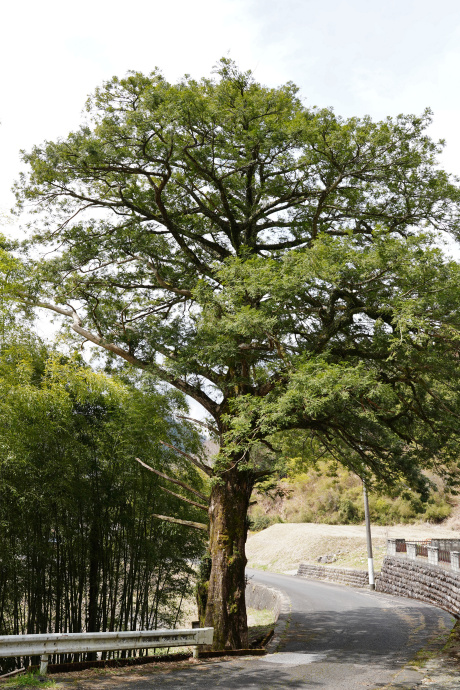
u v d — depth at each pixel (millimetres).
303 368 9984
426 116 12086
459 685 8008
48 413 12023
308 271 10500
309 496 54812
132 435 13914
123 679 7941
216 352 11641
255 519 56562
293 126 12008
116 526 13859
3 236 14352
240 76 13656
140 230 14250
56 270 13758
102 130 11984
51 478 11664
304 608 20281
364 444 14039
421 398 13375
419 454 14102
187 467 16078
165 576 15672
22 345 13148
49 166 12656
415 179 13398
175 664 9633
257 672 9008
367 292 11336
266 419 10188
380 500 48094
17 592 11531
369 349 12555
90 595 13266
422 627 15172
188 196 15375
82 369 13852
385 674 9047
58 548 12680
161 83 12242
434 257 10062
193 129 12695
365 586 29016
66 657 12766
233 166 13758
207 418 15188
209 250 15805
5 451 10742
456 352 11391
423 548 23359
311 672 9133
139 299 15781
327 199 14602
